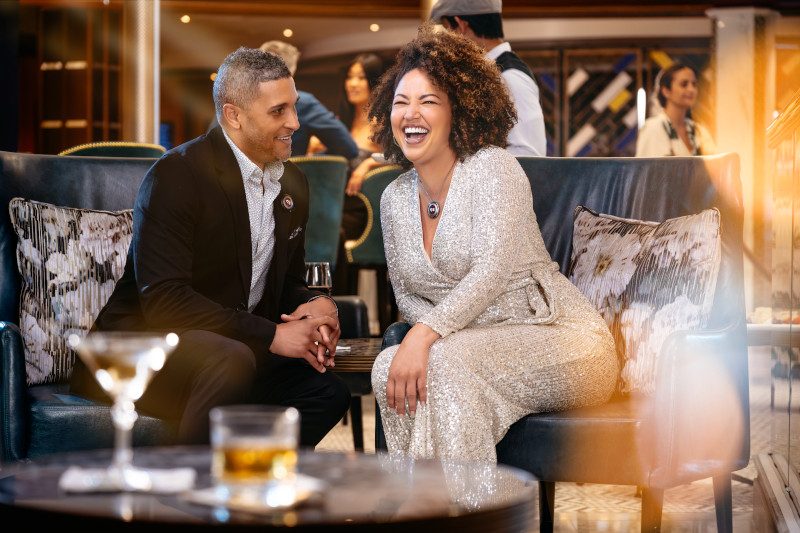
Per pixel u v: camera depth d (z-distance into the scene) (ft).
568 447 8.05
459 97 8.86
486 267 8.52
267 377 9.23
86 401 8.45
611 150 38.01
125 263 9.78
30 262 9.57
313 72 40.45
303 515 4.35
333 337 8.82
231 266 9.10
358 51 39.34
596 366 8.43
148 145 13.39
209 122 42.01
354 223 21.88
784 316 10.86
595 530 9.98
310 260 19.72
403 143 8.96
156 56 21.06
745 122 37.29
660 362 8.12
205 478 5.03
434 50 8.99
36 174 10.12
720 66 37.29
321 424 9.11
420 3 37.09
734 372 8.77
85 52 35.27
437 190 9.07
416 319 8.98
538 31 37.81
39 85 35.70
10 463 8.23
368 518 4.32
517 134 13.78
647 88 37.65
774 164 11.60
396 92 8.99
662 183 9.78
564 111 37.91
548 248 9.98
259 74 8.99
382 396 8.29
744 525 10.15
